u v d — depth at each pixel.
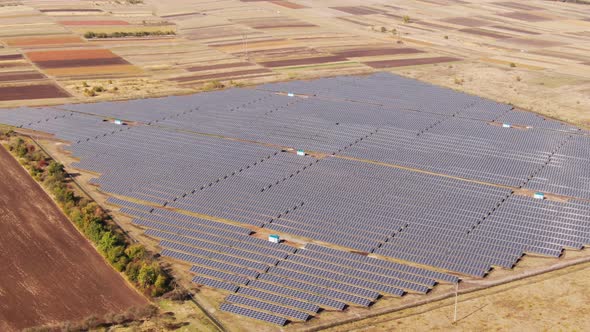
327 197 119.19
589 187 123.31
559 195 121.19
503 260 97.50
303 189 122.94
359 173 130.38
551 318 84.38
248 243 104.00
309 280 93.88
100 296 91.31
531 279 93.75
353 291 91.00
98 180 129.38
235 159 138.38
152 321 85.56
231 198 119.94
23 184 128.38
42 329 82.62
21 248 103.94
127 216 115.62
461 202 116.25
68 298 90.88
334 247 103.31
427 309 87.38
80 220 110.50
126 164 136.88
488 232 105.69
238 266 97.94
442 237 104.19
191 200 119.88
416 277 93.69
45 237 107.44
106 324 84.81
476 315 85.69
